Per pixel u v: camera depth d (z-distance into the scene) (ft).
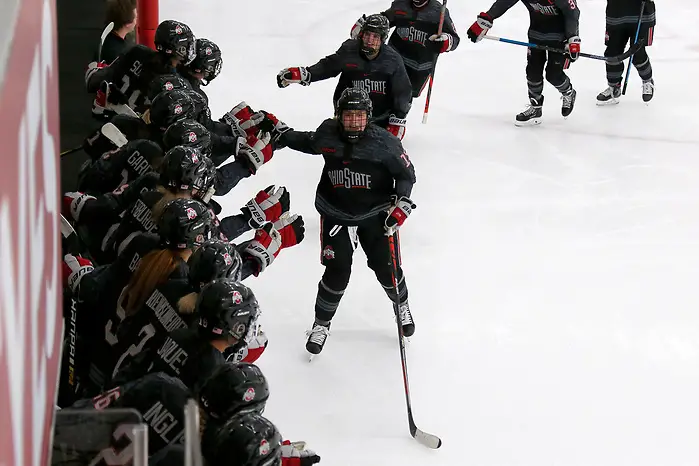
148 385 25.21
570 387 45.80
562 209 66.13
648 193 69.41
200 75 50.06
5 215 12.44
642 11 80.59
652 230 63.77
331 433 41.22
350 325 50.49
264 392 24.49
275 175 69.15
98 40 65.77
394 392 44.68
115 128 43.50
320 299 46.39
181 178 34.78
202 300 27.61
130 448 17.69
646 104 86.69
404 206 44.34
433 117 81.87
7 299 12.74
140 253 31.65
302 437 40.70
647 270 58.13
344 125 43.88
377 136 44.68
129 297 30.12
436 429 41.98
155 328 29.40
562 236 62.23
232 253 30.01
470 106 84.69
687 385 46.52
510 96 87.51
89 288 31.94
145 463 16.42
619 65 83.35
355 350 48.01
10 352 13.03
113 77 50.08
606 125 81.71
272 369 45.85
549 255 59.52
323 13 107.55
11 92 12.89
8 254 12.79
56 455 17.92
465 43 100.89
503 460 40.14
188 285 29.86
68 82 63.93
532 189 69.10
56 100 20.11
